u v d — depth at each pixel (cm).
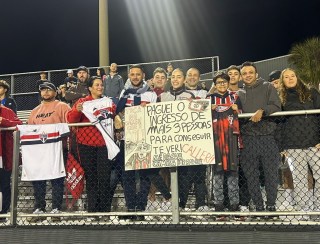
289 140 488
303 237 439
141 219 515
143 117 498
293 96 509
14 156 522
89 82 567
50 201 570
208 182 508
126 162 496
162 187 523
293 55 1378
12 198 515
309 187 488
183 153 480
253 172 498
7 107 656
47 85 593
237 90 584
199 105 484
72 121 544
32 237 502
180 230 467
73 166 534
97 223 498
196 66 1088
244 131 502
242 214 462
